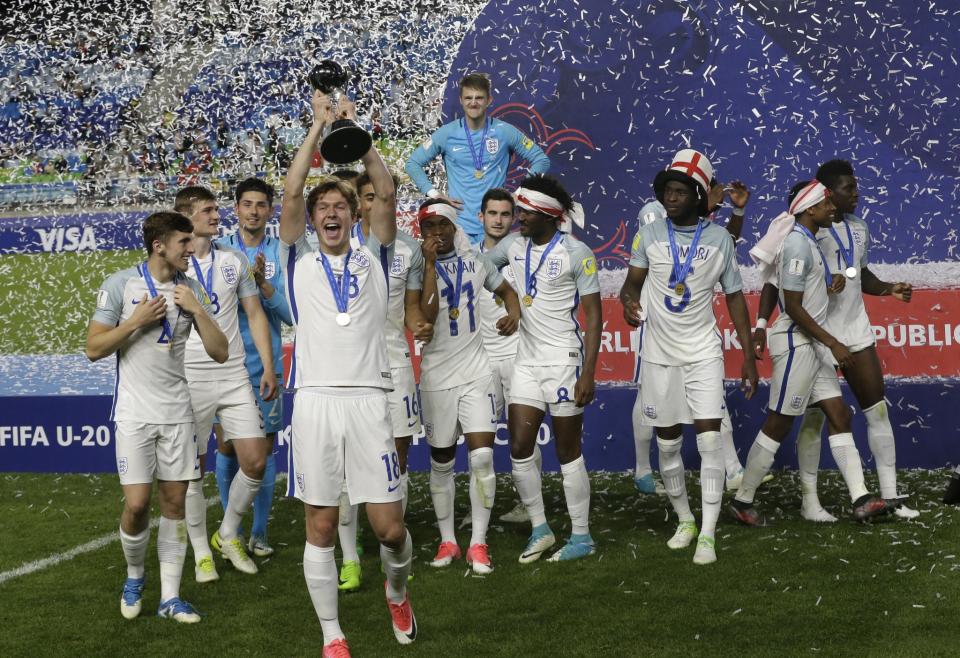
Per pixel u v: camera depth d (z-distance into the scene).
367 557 13.40
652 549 13.18
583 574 12.23
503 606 11.25
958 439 16.98
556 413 12.73
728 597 11.17
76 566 13.20
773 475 16.98
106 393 18.89
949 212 18.52
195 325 10.94
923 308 17.78
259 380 13.61
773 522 14.26
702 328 12.93
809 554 12.58
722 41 19.00
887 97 18.66
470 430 12.88
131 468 10.98
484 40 19.81
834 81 18.77
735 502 14.30
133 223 21.97
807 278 13.90
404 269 12.63
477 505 12.86
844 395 17.12
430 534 14.53
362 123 20.42
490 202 13.25
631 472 17.53
